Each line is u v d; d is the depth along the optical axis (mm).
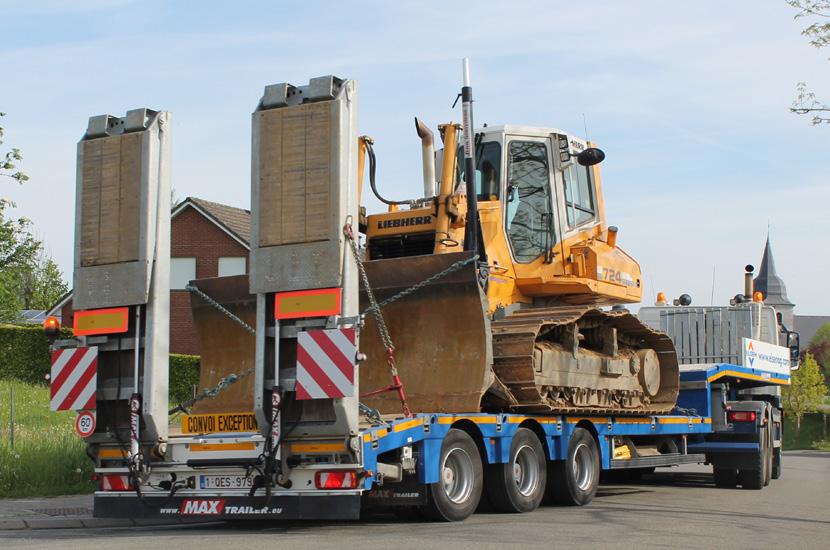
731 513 11953
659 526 10180
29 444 15242
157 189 9992
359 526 10047
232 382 11344
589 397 13008
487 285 12156
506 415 11180
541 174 13156
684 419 15703
